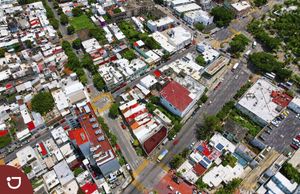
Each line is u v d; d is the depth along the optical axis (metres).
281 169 187.50
